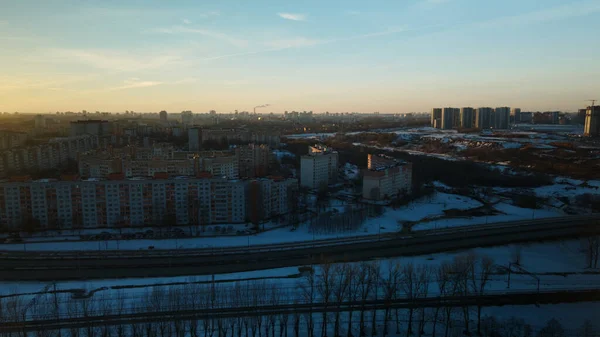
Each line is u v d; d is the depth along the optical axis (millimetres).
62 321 170375
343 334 170125
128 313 176250
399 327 176000
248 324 170125
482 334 172125
